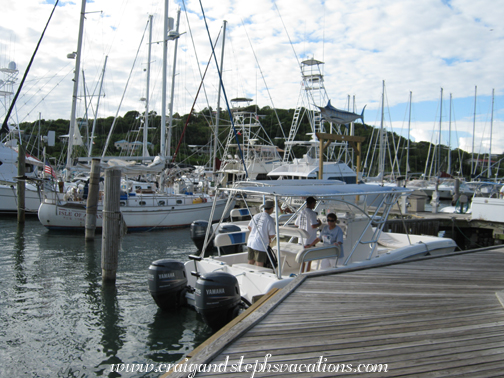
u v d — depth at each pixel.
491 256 8.10
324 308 4.73
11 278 9.18
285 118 59.56
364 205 7.91
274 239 7.55
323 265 6.97
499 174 48.81
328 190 6.60
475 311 4.60
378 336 3.85
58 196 15.85
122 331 6.37
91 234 13.41
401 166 58.41
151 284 6.75
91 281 9.07
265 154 27.27
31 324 6.61
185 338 6.14
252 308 4.89
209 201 18.53
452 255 8.20
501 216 14.60
